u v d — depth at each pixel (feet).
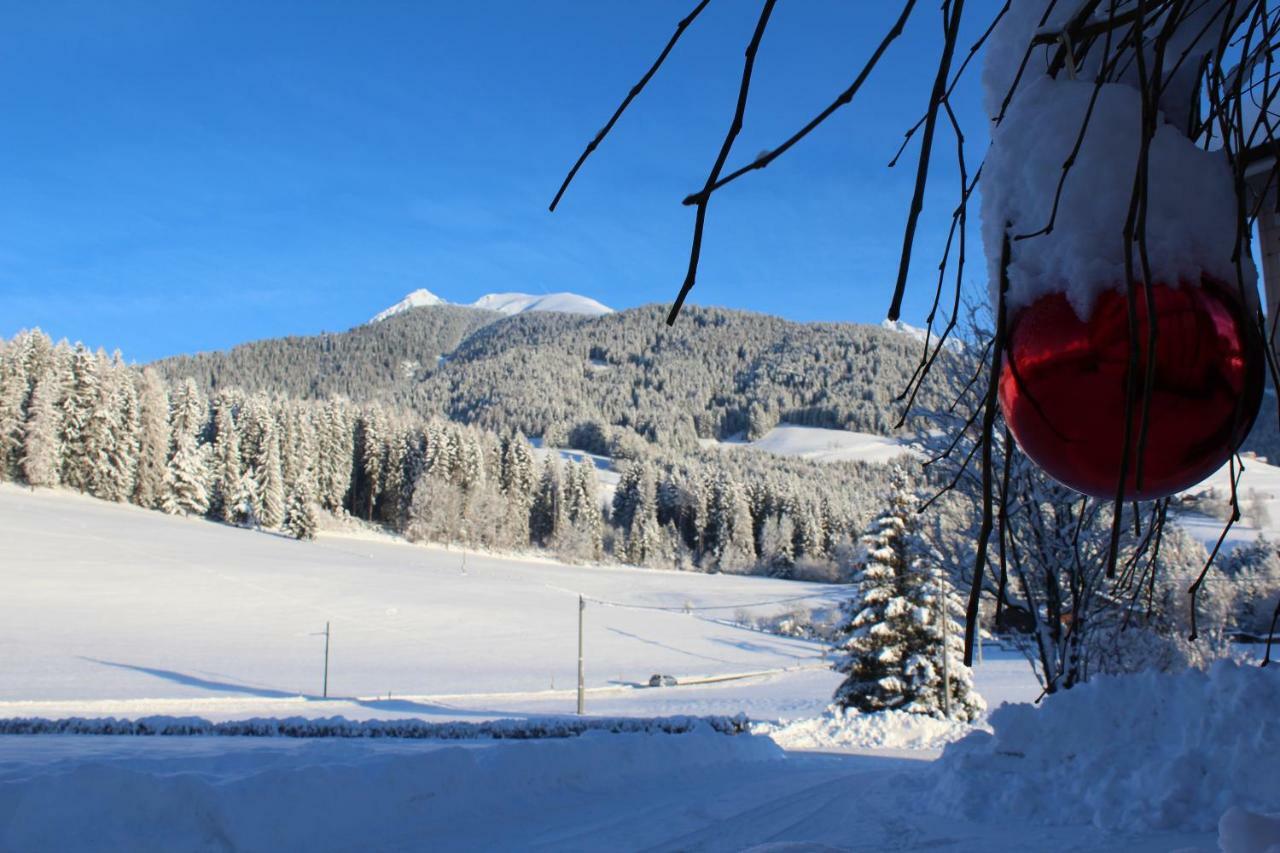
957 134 2.56
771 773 36.91
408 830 24.71
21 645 130.31
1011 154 2.49
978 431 3.33
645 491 350.02
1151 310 1.98
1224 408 2.32
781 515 346.33
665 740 36.45
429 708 103.19
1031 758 24.08
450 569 255.91
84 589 171.12
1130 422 2.05
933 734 58.18
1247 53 2.60
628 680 137.69
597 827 26.09
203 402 311.68
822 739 57.36
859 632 74.69
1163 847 17.93
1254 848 4.35
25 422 257.55
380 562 247.29
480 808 27.25
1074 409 2.34
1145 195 2.02
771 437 637.71
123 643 138.21
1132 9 2.61
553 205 2.58
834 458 569.23
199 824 20.89
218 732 47.32
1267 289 10.47
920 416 33.42
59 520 225.97
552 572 277.44
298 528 274.98
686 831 25.43
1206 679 22.71
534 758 30.76
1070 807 21.56
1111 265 2.31
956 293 2.68
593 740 34.04
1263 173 3.01
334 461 324.80
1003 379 2.53
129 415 269.03
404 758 27.12
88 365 264.93
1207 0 2.63
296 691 115.14
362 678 127.85
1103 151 2.38
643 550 338.34
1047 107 2.49
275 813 22.26
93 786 20.22
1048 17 2.70
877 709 72.23
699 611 224.94
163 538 227.81
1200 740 21.50
